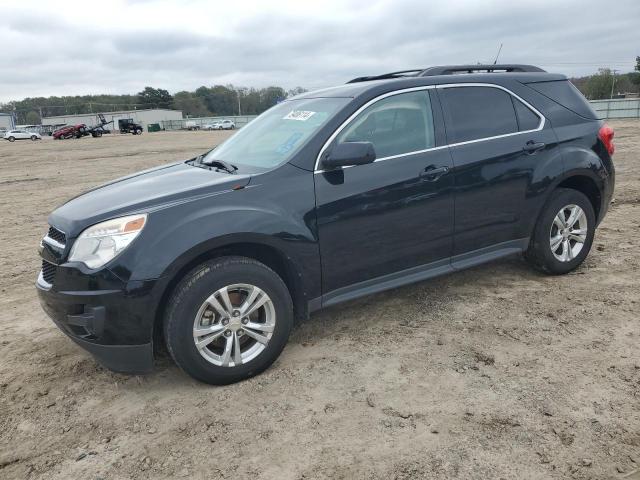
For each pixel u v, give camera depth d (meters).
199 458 2.68
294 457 2.64
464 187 4.04
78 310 3.04
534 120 4.47
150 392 3.30
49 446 2.85
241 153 4.06
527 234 4.52
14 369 3.69
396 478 2.45
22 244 7.40
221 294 3.15
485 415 2.87
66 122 123.25
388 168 3.73
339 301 3.69
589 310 4.10
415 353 3.60
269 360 3.40
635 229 6.38
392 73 4.64
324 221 3.50
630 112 39.22
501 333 3.81
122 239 3.02
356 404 3.04
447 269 4.14
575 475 2.41
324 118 3.71
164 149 26.19
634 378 3.15
